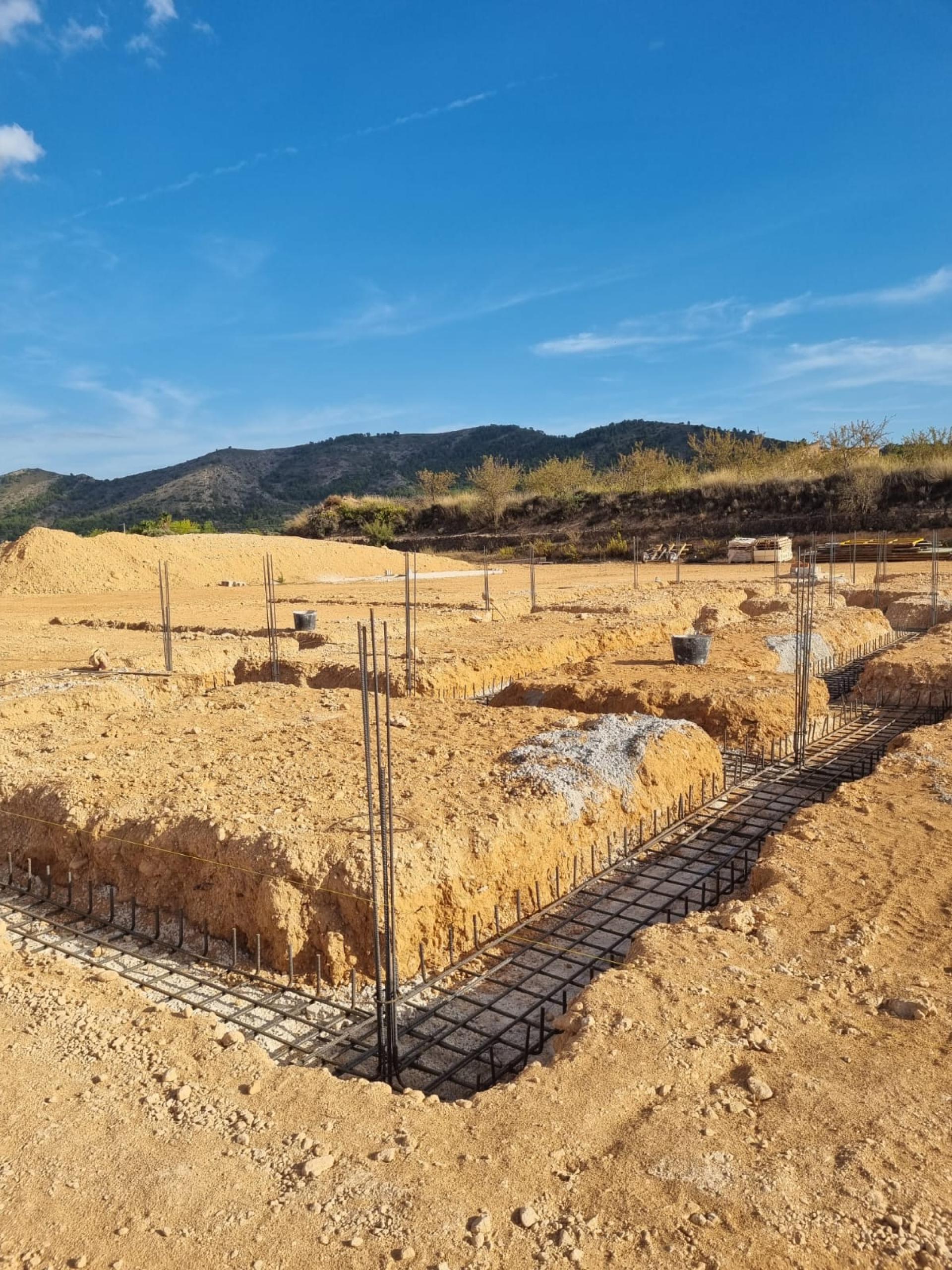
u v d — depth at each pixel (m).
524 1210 2.79
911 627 17.58
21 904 6.14
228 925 5.48
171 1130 3.28
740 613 19.36
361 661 4.39
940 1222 2.72
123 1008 4.28
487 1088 4.12
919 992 4.05
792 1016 3.90
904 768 7.47
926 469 40.69
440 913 5.45
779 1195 2.84
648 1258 2.61
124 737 8.53
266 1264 2.63
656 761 7.48
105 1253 2.70
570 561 44.09
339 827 5.76
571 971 5.18
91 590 28.05
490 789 6.62
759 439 52.09
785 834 6.17
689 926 4.85
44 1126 3.30
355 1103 3.44
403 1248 2.66
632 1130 3.18
